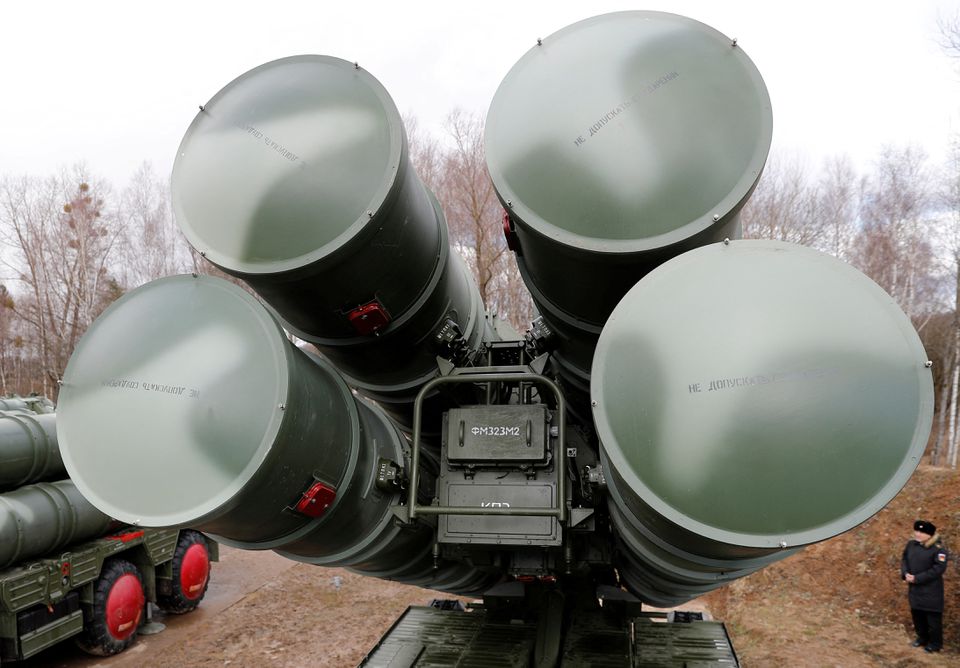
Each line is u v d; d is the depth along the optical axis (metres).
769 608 9.04
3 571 6.64
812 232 22.72
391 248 3.23
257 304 2.92
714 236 2.89
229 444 2.69
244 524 2.90
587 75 3.04
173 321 2.92
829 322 2.32
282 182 3.03
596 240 2.84
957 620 7.86
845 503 2.20
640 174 2.84
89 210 26.83
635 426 2.41
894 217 20.22
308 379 3.02
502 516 3.26
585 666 3.62
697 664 3.79
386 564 3.86
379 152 3.07
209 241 3.06
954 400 14.16
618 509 2.94
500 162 3.05
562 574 3.98
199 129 3.25
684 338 2.41
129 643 7.92
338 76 3.29
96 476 2.70
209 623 8.61
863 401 2.22
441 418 4.21
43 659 7.56
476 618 4.70
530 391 3.77
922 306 18.25
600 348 2.55
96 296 25.69
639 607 4.50
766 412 2.24
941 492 10.29
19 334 31.47
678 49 3.02
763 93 2.88
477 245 15.30
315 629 8.20
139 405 2.74
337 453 3.18
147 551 8.23
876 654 7.50
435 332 3.81
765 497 2.23
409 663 3.89
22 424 7.22
